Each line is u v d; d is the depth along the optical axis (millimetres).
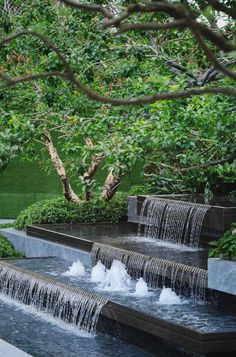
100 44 10391
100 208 14477
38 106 12477
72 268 11312
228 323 7977
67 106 11250
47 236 13438
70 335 9203
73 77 1731
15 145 10828
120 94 10453
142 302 9109
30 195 21250
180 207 11781
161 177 12938
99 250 11578
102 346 8648
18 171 21312
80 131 10836
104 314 9125
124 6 10031
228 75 1620
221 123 8578
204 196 11516
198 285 9305
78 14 10445
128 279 10469
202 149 10211
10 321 9961
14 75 12453
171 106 8711
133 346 8641
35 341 8859
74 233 13078
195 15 1643
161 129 9273
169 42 10766
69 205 14547
